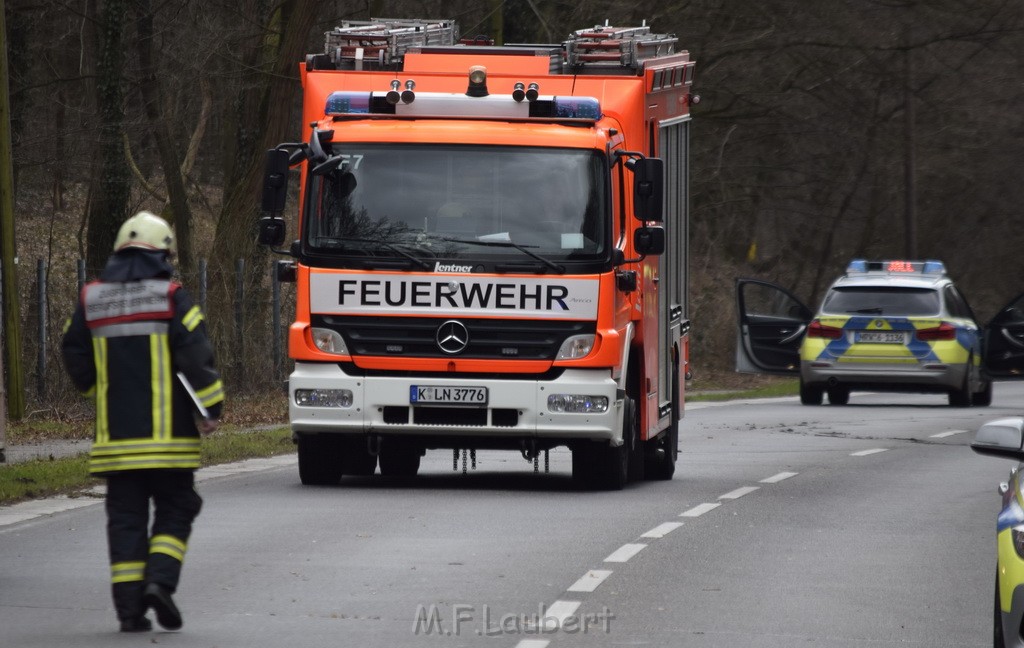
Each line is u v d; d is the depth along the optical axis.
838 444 55.59
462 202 37.50
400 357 37.38
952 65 115.06
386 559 27.91
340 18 92.31
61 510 34.56
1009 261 138.00
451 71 40.88
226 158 107.94
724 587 25.69
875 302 74.94
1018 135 123.44
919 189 130.75
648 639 21.56
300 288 37.78
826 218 129.38
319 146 37.56
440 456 51.97
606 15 99.94
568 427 37.16
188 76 90.44
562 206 37.34
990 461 48.75
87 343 22.06
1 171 60.00
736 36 102.12
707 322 119.00
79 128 79.81
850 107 112.88
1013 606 17.47
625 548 29.53
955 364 73.94
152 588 21.20
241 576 26.12
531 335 37.19
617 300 37.72
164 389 21.75
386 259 37.38
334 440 39.44
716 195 116.50
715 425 65.25
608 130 38.00
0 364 46.19
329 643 21.03
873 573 27.28
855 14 103.62
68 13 86.12
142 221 22.30
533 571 26.88
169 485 21.84
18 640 21.00
